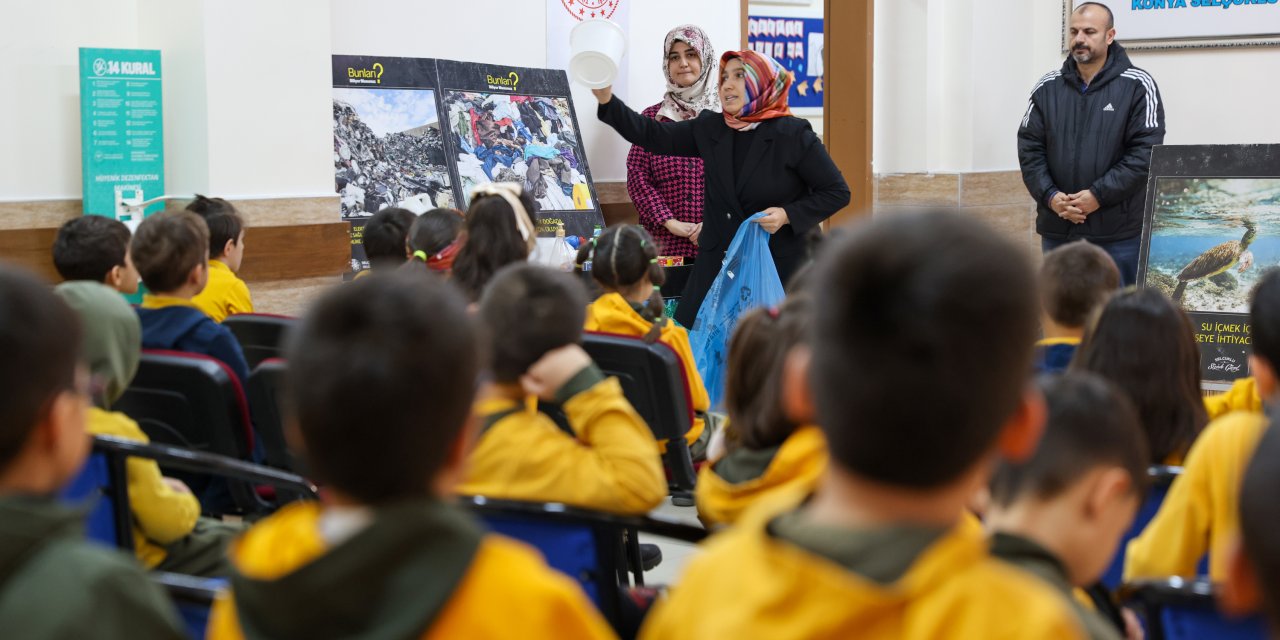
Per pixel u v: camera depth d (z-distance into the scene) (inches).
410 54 239.5
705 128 210.8
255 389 108.9
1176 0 281.3
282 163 206.2
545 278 78.8
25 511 44.7
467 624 39.0
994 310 34.1
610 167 267.6
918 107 312.8
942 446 34.6
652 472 78.0
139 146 196.9
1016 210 319.6
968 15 307.1
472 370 43.1
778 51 347.6
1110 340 91.3
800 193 207.2
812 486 41.3
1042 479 52.9
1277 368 73.6
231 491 113.0
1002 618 33.9
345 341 41.0
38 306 47.7
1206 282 192.5
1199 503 72.5
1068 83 250.4
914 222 35.6
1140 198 246.2
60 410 48.2
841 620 34.1
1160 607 60.9
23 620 42.4
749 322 78.6
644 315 141.8
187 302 121.6
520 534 75.9
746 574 37.0
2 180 190.2
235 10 199.2
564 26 258.8
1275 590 30.5
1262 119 277.1
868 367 34.6
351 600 38.9
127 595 43.6
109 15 200.5
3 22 189.2
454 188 231.1
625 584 87.9
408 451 40.8
